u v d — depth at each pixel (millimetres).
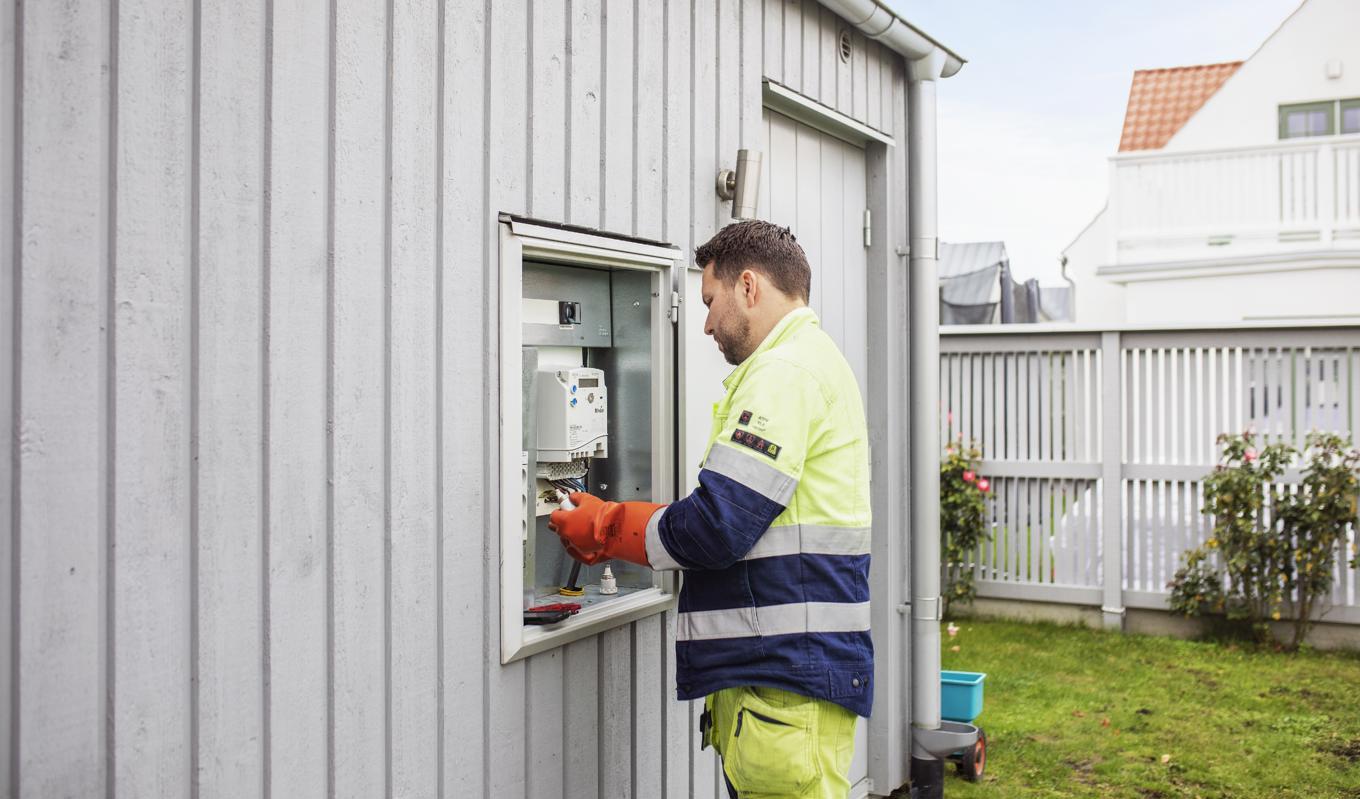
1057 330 7418
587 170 2635
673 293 2996
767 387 2211
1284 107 16438
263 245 1838
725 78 3242
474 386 2303
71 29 1551
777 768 2201
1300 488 6734
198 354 1725
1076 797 4410
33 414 1514
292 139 1882
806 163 3953
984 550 7738
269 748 1859
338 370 1978
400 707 2129
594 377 2805
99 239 1593
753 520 2143
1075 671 6277
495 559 2371
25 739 1511
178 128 1694
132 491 1634
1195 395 7129
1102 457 7293
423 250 2162
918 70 4422
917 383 4449
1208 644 6836
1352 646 6656
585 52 2625
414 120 2135
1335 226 13031
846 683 2229
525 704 2486
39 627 1526
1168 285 14023
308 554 1929
